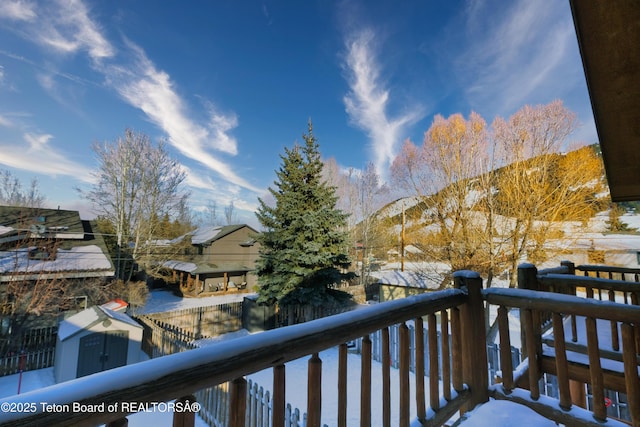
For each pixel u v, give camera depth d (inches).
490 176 487.8
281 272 407.2
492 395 75.7
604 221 497.0
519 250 449.4
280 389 38.9
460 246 483.8
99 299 438.6
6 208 481.7
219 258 767.1
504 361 76.0
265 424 142.9
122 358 297.0
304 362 239.3
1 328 331.3
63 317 384.8
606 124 86.9
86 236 530.6
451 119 527.2
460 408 71.7
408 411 57.5
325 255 387.2
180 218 861.2
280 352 38.7
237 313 484.7
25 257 396.8
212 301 650.2
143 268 669.3
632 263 455.8
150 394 28.1
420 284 526.3
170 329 325.1
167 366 29.8
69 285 405.1
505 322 76.9
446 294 69.8
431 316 65.8
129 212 655.1
